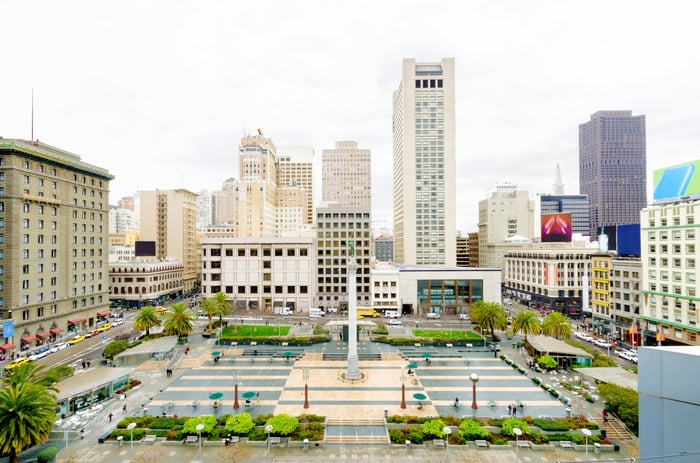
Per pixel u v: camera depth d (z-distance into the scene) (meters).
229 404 50.25
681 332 72.88
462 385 57.41
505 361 69.56
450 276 120.12
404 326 100.75
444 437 40.94
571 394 53.81
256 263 122.69
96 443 40.72
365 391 55.03
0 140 77.25
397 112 183.00
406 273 120.25
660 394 18.72
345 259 125.12
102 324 100.00
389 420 44.91
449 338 82.25
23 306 76.25
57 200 85.56
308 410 48.38
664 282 76.44
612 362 61.59
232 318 111.50
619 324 88.69
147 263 130.38
